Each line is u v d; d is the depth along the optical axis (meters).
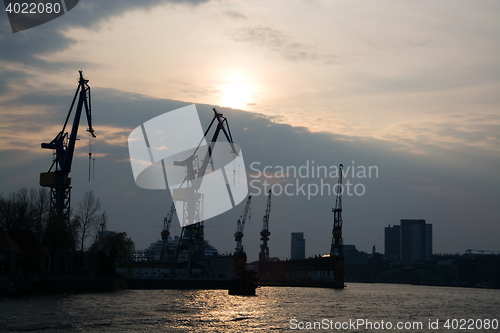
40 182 177.50
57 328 79.94
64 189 178.38
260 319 104.19
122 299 133.25
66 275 144.12
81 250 170.88
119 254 176.88
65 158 179.62
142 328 84.69
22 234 150.25
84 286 148.50
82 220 171.50
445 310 146.50
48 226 157.00
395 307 151.62
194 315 105.75
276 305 140.25
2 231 137.50
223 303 140.25
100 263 170.75
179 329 86.25
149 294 161.88
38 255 148.38
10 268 134.00
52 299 120.31
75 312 98.00
